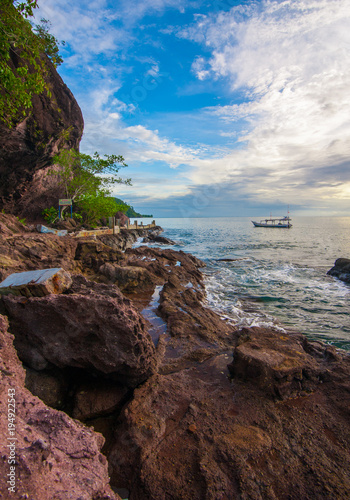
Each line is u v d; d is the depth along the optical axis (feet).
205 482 9.91
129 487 10.52
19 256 37.68
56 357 15.10
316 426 12.86
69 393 15.67
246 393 15.07
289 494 9.69
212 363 18.72
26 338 15.15
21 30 35.09
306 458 11.09
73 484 6.79
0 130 60.08
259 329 22.84
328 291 44.19
